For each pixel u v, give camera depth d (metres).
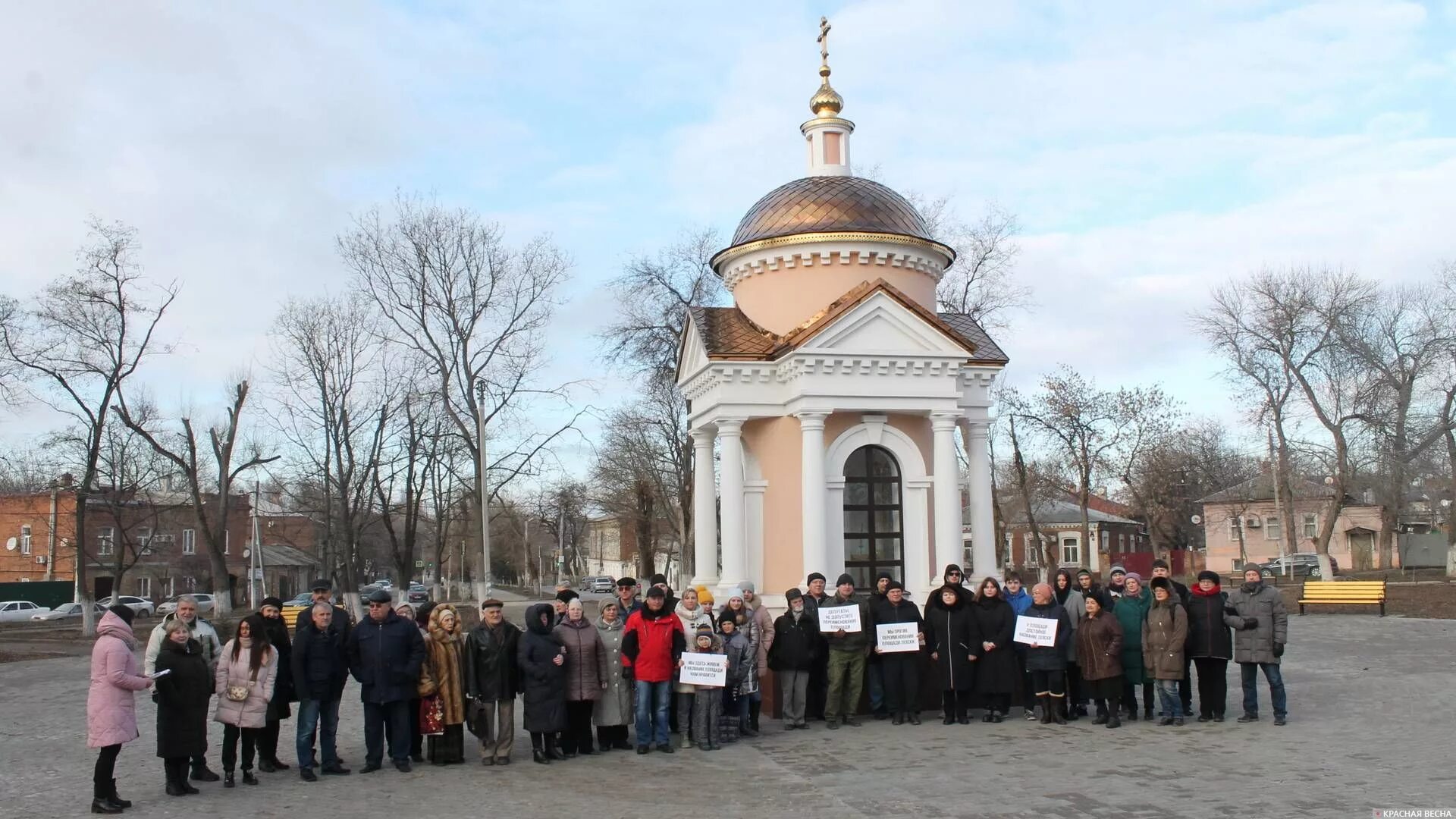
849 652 14.97
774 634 15.12
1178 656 14.38
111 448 49.50
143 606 60.25
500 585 112.62
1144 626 14.84
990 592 15.12
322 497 54.44
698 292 41.81
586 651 13.36
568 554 99.00
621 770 12.45
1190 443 74.56
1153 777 11.15
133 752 14.92
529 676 12.96
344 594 46.69
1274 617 14.36
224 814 10.75
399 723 12.81
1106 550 84.69
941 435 18.06
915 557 18.41
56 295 39.06
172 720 11.54
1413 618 30.83
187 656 11.68
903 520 18.58
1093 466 50.97
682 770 12.27
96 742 10.87
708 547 19.78
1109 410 50.25
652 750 13.63
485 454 38.97
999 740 13.65
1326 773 11.04
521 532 93.81
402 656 12.77
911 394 17.94
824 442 18.00
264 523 75.75
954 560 17.89
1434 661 20.97
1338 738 13.11
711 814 10.00
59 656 32.22
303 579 82.88
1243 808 9.61
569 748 13.57
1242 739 13.25
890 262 19.20
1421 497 62.47
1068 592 16.03
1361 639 25.66
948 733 14.27
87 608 40.34
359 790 11.77
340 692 12.93
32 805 11.34
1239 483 74.94
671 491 53.56
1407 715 14.71
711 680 13.41
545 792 11.34
